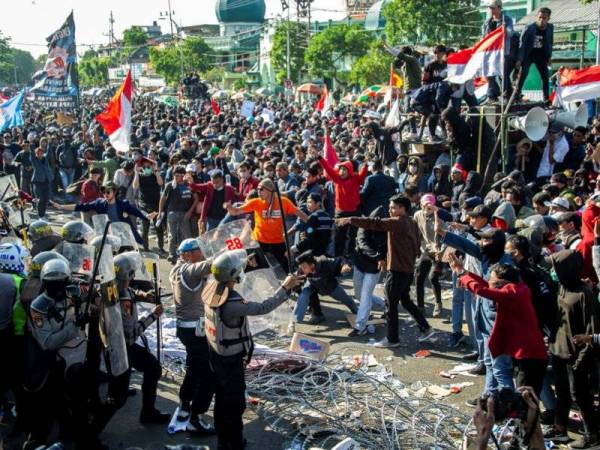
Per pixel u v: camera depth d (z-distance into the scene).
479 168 14.12
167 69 80.88
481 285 6.26
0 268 6.84
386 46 15.93
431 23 35.91
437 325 9.67
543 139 14.14
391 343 8.93
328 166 12.07
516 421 5.37
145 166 14.35
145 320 6.81
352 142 18.16
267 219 10.73
